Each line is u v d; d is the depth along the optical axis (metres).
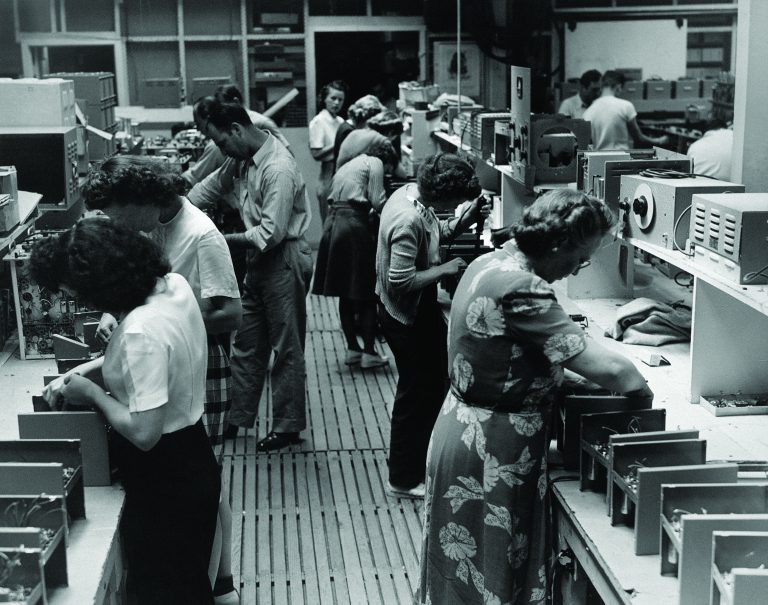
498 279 2.38
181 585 2.62
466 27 9.51
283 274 4.57
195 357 2.57
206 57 9.49
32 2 9.20
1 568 1.83
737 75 3.96
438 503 2.57
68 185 4.40
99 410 2.52
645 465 2.29
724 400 3.15
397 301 3.93
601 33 9.88
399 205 3.84
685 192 3.27
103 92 5.66
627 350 3.76
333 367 6.16
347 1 9.52
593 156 4.02
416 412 4.18
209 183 4.71
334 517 4.12
